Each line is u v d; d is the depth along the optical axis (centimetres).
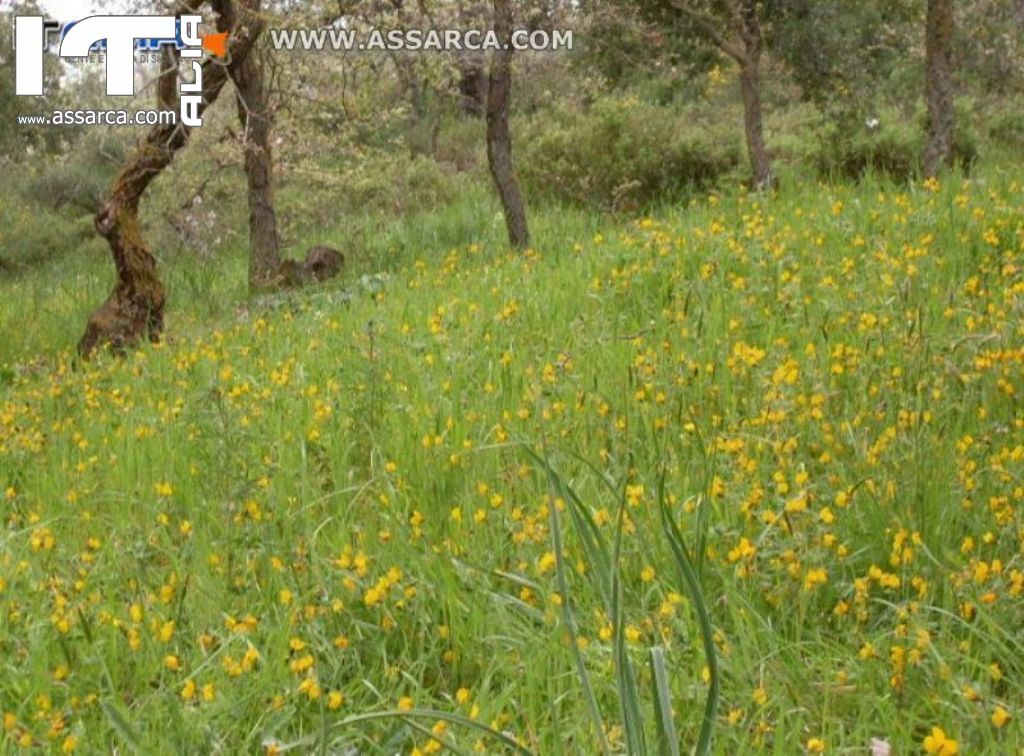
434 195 2098
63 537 609
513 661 422
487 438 617
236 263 1861
